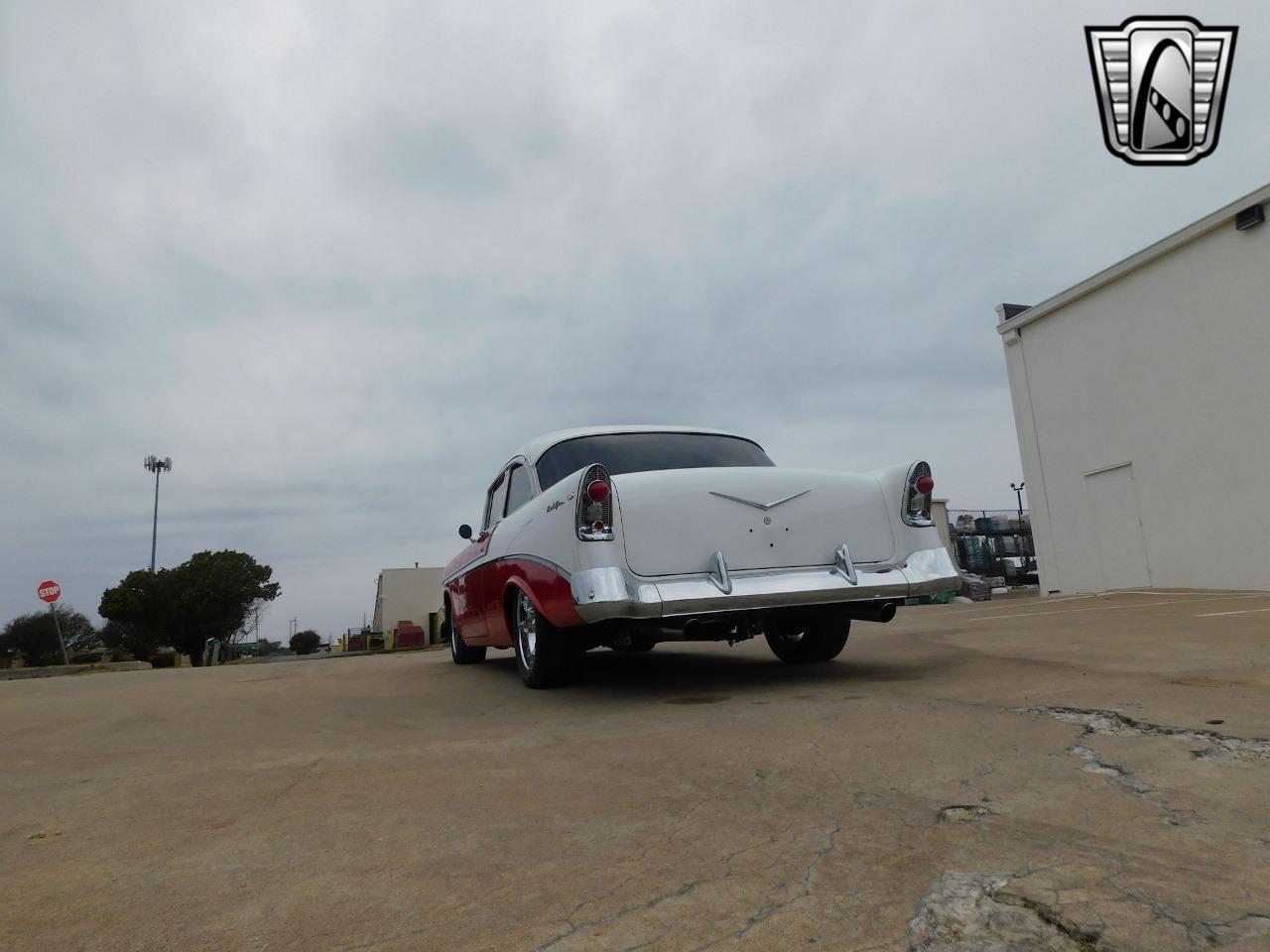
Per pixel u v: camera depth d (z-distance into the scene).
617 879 1.70
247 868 1.89
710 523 3.84
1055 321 12.81
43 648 45.38
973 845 1.77
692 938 1.42
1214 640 4.87
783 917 1.48
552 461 4.62
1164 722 2.75
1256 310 9.83
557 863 1.81
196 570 36.38
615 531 3.70
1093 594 11.51
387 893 1.69
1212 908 1.42
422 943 1.46
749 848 1.83
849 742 2.76
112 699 6.14
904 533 4.18
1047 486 12.98
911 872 1.64
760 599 3.72
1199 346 10.55
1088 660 4.34
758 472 4.00
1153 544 11.19
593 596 3.61
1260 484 9.80
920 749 2.61
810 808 2.08
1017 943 1.34
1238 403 10.05
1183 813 1.89
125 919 1.62
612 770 2.61
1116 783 2.13
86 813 2.46
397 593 40.06
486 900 1.63
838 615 4.17
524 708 4.07
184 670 11.43
